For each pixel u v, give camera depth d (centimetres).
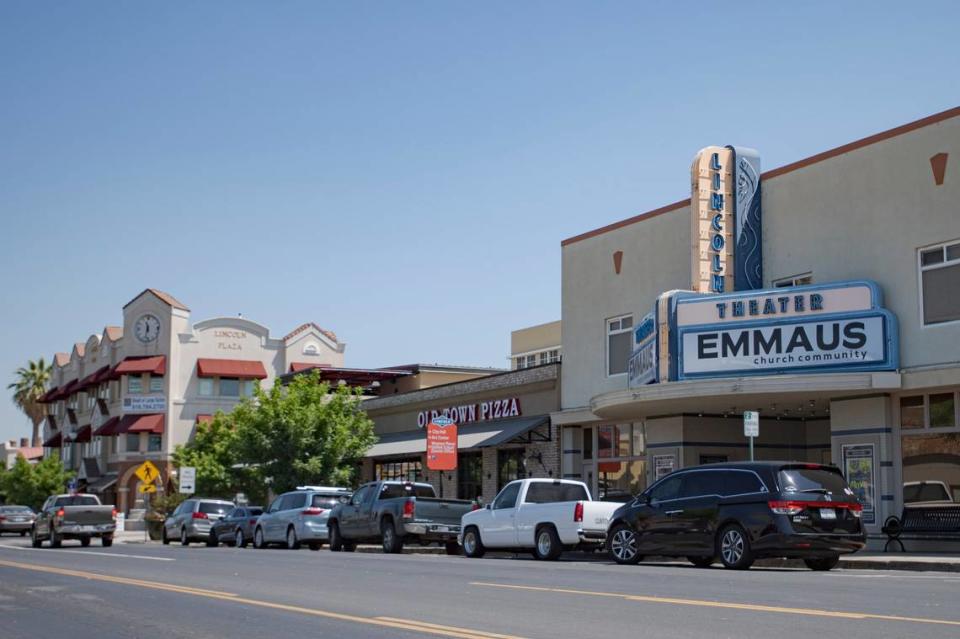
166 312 6900
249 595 1434
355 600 1336
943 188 2286
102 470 7250
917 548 2306
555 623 1053
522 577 1631
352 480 4519
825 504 1788
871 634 918
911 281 2338
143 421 6725
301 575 1788
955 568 1827
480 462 3984
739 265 2683
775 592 1297
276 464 4328
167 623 1152
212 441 5728
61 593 1507
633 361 2911
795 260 2620
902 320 2348
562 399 3441
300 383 4512
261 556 2538
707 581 1488
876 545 2370
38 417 10081
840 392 2402
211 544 3884
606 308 3238
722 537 1841
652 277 3048
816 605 1141
